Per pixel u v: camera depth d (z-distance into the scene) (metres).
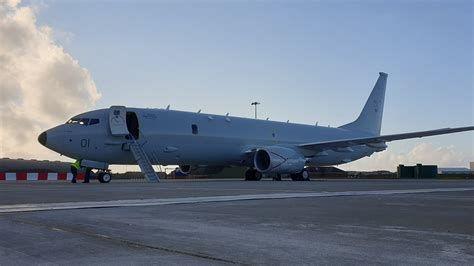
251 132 34.88
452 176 65.69
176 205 11.88
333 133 40.91
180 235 7.18
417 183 29.20
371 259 5.44
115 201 12.84
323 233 7.33
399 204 12.13
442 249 6.00
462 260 5.35
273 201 13.04
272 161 31.33
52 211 10.43
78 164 27.86
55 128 27.27
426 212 10.17
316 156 37.97
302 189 19.38
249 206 11.59
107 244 6.46
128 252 5.93
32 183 28.73
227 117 34.12
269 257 5.59
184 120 31.22
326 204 12.13
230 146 33.25
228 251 5.96
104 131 27.95
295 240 6.71
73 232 7.48
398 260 5.38
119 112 28.42
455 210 10.59
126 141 28.52
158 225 8.23
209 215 9.69
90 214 9.85
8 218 9.19
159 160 30.42
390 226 8.05
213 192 17.05
